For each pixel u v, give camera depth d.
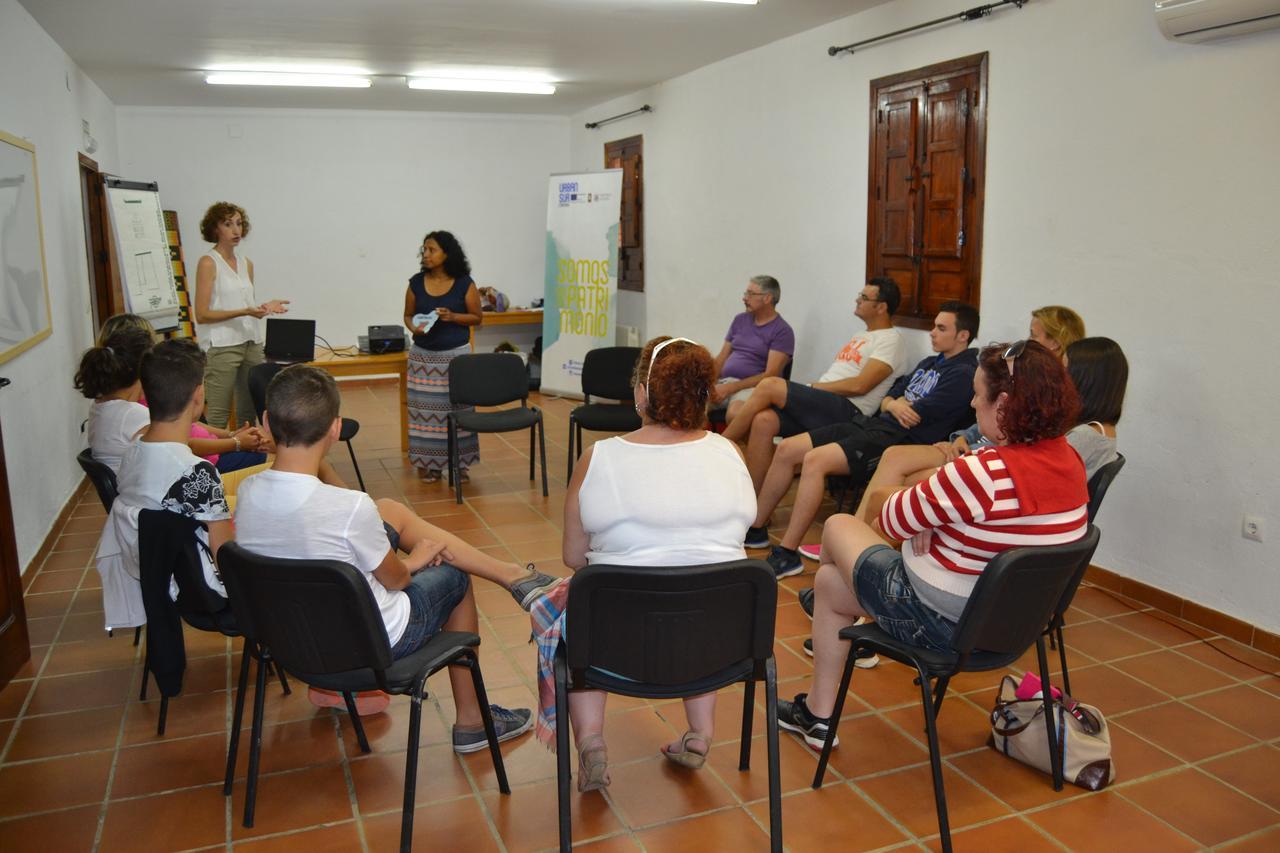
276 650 2.04
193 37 5.26
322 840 2.14
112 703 2.79
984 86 4.11
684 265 7.14
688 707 2.39
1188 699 2.80
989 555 2.03
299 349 5.48
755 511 2.10
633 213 7.92
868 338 4.50
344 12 4.70
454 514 4.72
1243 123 3.05
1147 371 3.46
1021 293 4.02
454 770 2.43
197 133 8.22
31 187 4.32
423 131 8.84
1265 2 2.77
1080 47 3.63
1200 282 3.24
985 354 2.11
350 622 1.93
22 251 4.08
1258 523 3.12
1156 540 3.49
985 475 2.00
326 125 8.55
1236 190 3.09
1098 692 2.85
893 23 4.66
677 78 6.93
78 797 2.31
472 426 4.90
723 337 6.65
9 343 3.76
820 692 2.49
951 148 4.34
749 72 5.98
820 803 2.29
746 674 2.02
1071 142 3.71
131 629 3.34
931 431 3.86
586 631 1.90
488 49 5.76
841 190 5.22
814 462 3.79
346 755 2.51
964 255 4.33
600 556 2.06
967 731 2.62
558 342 7.91
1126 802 2.29
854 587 2.28
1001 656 2.15
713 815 2.24
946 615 2.07
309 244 8.69
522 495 5.08
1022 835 2.16
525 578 2.38
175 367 2.42
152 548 2.35
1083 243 3.69
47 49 5.02
